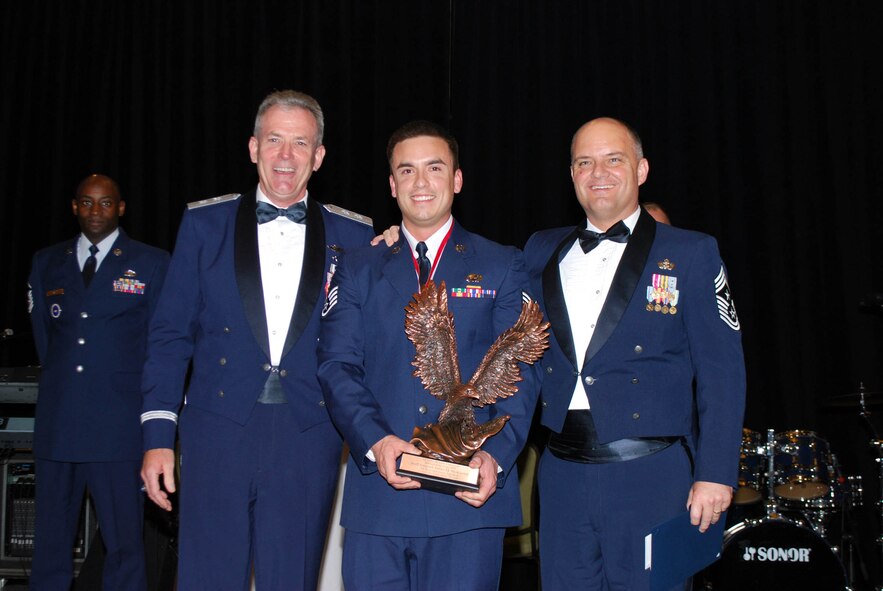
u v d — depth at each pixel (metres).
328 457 2.79
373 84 5.89
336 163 5.86
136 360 4.23
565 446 2.80
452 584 2.46
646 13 5.69
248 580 2.70
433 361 2.50
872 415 5.29
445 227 2.70
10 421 4.54
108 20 6.09
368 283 2.63
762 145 5.52
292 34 5.97
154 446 2.72
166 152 6.03
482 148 5.79
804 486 4.52
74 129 6.07
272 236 2.89
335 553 3.81
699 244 2.84
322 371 2.57
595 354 2.78
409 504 2.46
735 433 2.69
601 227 2.96
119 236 4.36
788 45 5.52
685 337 2.83
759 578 4.31
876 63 5.40
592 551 2.74
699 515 2.64
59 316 4.19
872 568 5.23
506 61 5.82
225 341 2.78
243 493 2.68
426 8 5.86
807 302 5.41
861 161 5.38
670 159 5.60
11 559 4.56
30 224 6.06
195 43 6.06
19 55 6.13
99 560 4.32
